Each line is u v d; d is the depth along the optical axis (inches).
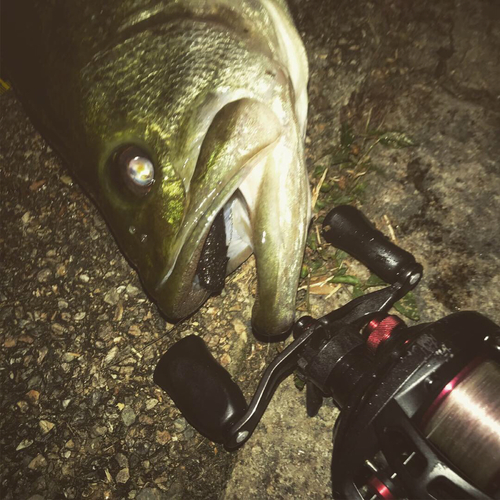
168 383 6.3
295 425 6.8
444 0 8.5
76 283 8.3
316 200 7.9
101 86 5.9
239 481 6.7
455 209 7.4
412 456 4.5
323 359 5.3
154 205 5.5
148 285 5.9
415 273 6.1
